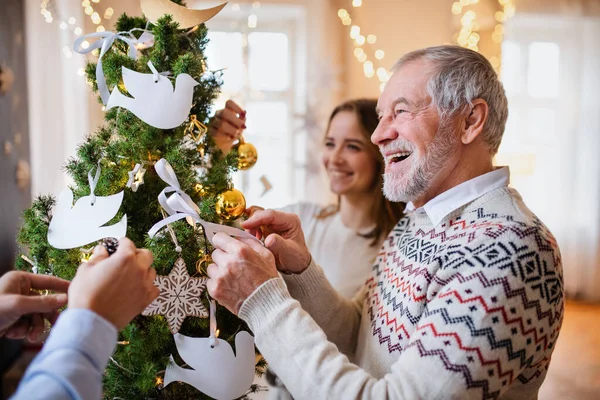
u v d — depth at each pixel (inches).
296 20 156.7
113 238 32.2
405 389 31.6
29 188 112.5
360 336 46.0
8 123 99.3
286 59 157.4
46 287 33.6
